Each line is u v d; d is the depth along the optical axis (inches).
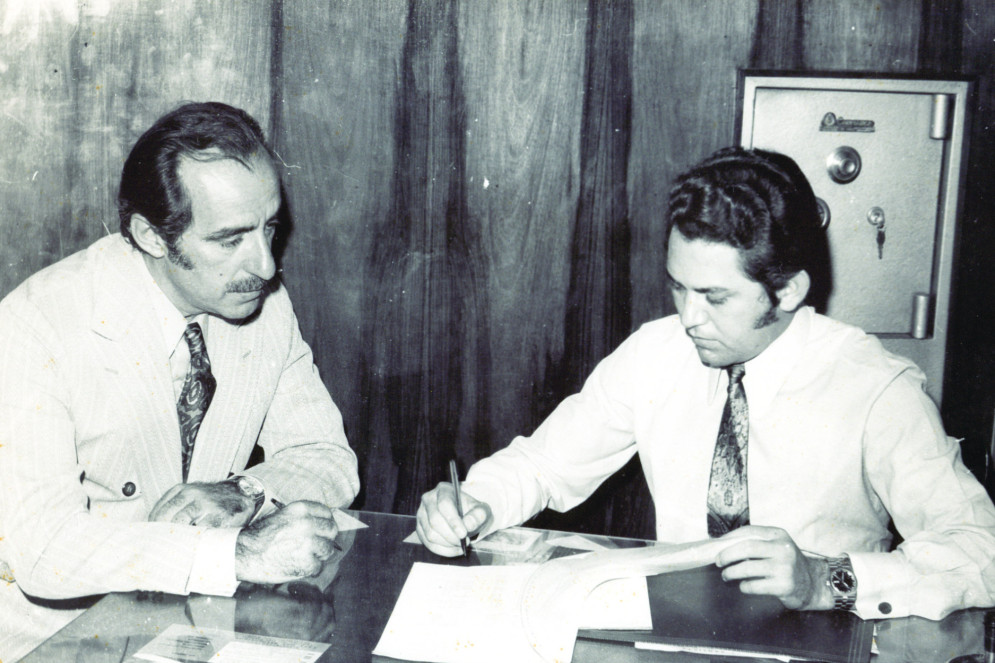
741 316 47.8
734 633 39.0
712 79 83.2
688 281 47.1
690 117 84.0
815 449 52.9
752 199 44.8
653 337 60.1
